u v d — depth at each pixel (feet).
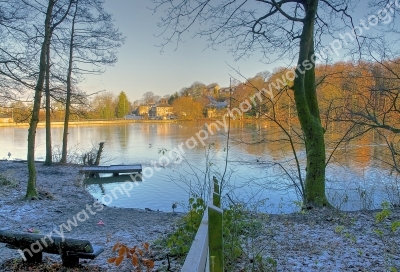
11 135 127.85
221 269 7.92
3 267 12.81
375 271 12.77
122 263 14.12
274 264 12.19
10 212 25.50
